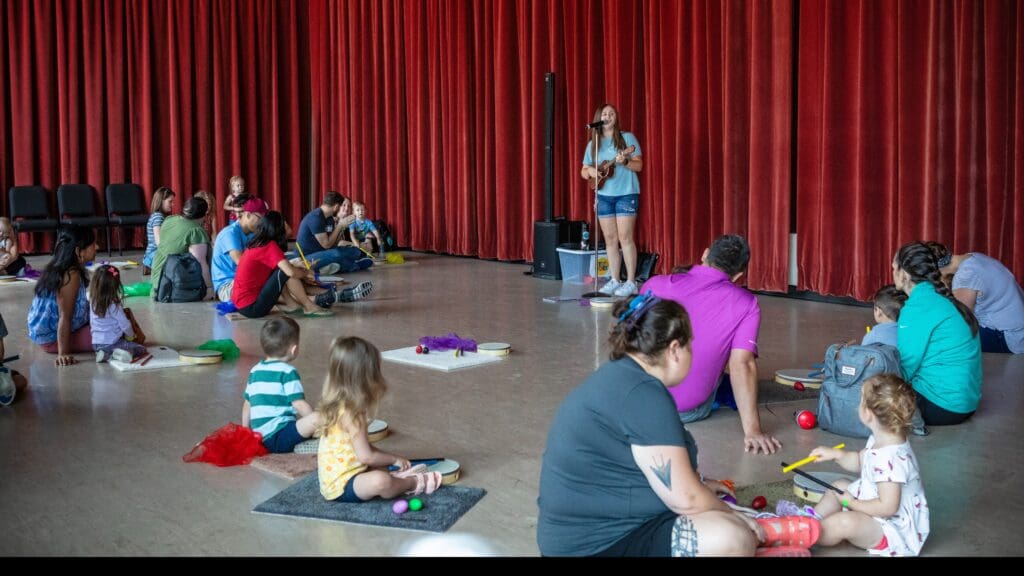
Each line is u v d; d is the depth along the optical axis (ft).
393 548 8.79
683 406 12.72
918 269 12.79
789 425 12.83
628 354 7.82
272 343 11.76
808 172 23.07
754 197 23.99
